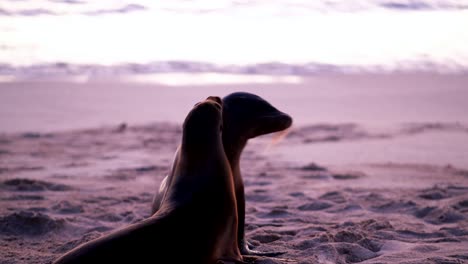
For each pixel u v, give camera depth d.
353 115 29.22
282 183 17.84
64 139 25.25
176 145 24.45
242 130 10.35
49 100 31.89
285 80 35.16
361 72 36.38
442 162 20.58
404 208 14.38
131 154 22.69
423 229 12.50
